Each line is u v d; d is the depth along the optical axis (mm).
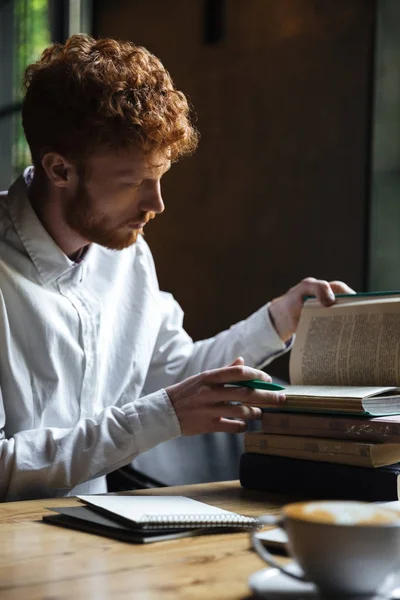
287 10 3979
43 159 1673
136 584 912
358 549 755
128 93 1569
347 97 3682
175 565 986
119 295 1977
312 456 1423
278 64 4039
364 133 3598
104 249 1951
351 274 3678
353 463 1357
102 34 5176
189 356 2088
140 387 1988
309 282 1878
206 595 873
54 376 1746
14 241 1762
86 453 1508
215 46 4410
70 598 863
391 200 3537
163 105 1594
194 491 1490
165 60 4762
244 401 1479
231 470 2205
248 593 879
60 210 1762
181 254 4676
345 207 3701
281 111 4031
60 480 1510
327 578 775
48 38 5188
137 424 1512
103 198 1645
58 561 1006
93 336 1824
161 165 1625
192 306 4613
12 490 1512
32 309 1726
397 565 771
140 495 1417
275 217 4078
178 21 4648
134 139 1559
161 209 1675
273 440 1488
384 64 3535
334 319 1639
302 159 3920
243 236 4266
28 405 1714
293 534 784
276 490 1477
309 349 1643
